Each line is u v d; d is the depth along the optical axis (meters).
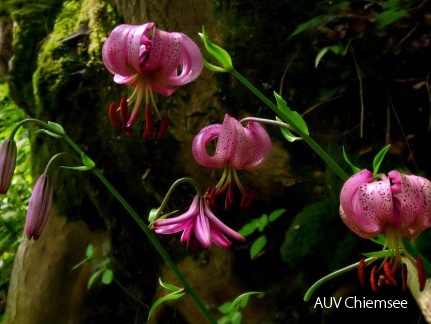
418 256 0.47
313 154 0.68
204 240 0.52
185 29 0.72
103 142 0.75
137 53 0.49
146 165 0.74
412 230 0.47
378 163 0.49
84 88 0.75
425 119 0.65
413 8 0.67
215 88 0.70
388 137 0.65
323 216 0.66
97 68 0.75
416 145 0.65
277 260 0.71
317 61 0.65
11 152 0.54
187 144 0.72
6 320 0.81
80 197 0.80
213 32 0.71
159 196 0.74
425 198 0.45
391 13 0.65
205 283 0.74
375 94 0.66
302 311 0.68
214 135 0.53
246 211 0.72
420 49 0.65
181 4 0.72
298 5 0.70
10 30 0.84
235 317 0.59
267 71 0.70
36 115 0.82
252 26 0.70
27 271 0.81
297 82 0.69
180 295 0.55
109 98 0.75
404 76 0.66
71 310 0.79
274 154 0.69
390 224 0.46
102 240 0.80
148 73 0.50
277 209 0.71
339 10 0.68
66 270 0.80
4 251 0.99
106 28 0.76
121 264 0.78
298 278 0.68
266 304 0.71
